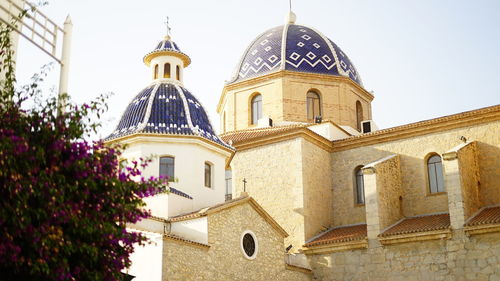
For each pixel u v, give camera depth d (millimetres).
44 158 11586
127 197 13148
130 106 31359
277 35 43875
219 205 26078
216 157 30766
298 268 30125
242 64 43500
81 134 12422
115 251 13086
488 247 27188
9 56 13008
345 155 35719
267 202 34094
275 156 34656
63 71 14703
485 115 31594
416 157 33344
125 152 29234
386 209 31156
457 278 27562
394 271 29141
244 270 26359
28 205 11141
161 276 22297
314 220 33344
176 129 29641
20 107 12375
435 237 28406
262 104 41438
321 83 41438
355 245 30359
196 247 24203
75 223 11594
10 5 14680
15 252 10742
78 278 12125
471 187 29969
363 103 43500
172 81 32344
